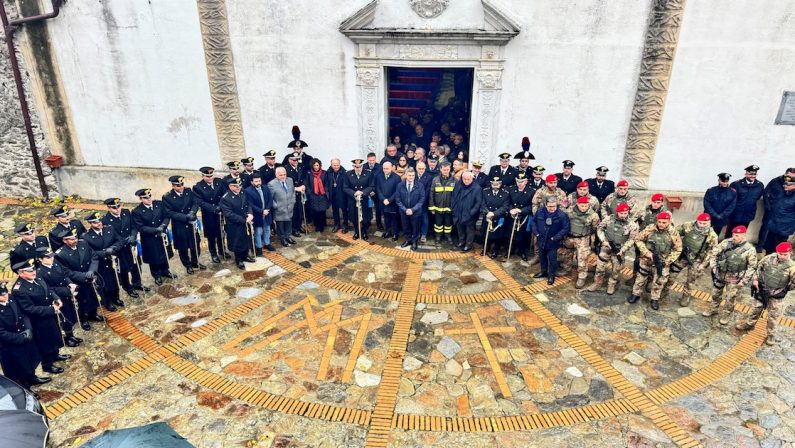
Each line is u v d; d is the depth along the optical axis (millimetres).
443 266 9625
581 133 10148
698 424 6176
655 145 10023
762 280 7266
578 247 8695
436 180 9883
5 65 10945
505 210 9414
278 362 7133
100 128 11445
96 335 7691
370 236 10789
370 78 10195
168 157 11562
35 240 7688
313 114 10719
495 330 7816
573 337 7684
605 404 6457
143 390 6656
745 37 9031
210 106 10906
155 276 8930
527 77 9875
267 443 5891
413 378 6852
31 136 11430
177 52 10500
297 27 10016
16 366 6441
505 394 6598
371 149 10867
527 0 9336
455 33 9492
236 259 9539
